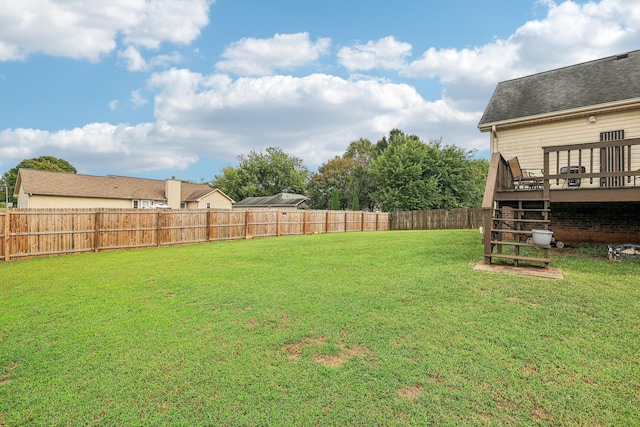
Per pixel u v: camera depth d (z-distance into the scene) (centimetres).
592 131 852
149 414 216
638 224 755
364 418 207
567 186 820
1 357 296
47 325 370
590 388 232
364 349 296
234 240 1389
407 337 314
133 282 571
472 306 386
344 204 3822
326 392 234
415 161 2489
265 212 1564
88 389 245
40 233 927
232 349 303
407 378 248
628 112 804
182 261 791
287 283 530
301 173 4694
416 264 623
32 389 247
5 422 211
